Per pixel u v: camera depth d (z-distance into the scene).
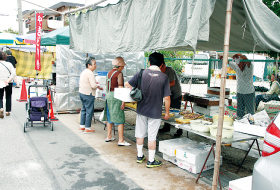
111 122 5.04
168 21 3.27
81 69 8.04
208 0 2.88
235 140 3.09
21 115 7.45
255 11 3.04
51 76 9.36
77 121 6.93
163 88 3.78
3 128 5.96
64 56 7.77
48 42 7.46
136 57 9.02
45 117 5.86
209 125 3.52
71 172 3.66
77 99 8.09
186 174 3.68
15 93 11.83
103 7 4.91
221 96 2.61
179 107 5.56
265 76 7.77
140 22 3.86
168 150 4.05
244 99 5.82
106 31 4.86
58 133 5.71
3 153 4.34
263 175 2.03
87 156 4.32
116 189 3.19
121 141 4.92
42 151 4.51
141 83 3.73
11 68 7.04
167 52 9.57
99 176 3.55
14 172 3.62
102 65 8.38
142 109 3.78
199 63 14.16
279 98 7.35
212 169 3.88
